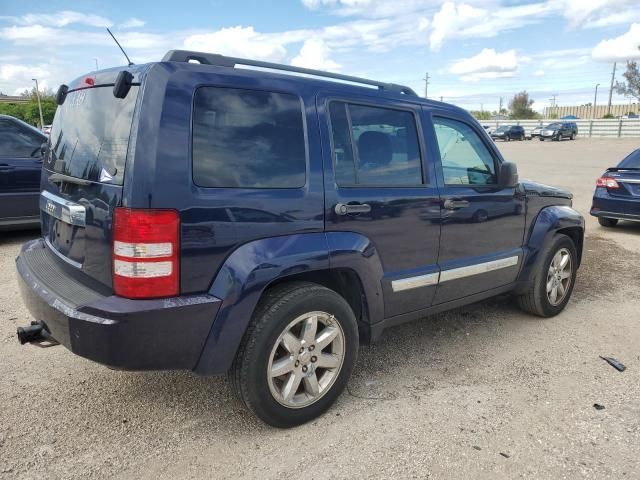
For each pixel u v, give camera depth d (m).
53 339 2.81
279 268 2.81
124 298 2.51
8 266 6.13
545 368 3.89
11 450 2.77
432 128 3.80
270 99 2.93
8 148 6.89
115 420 3.09
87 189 2.75
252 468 2.68
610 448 2.90
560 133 45.66
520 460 2.78
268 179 2.85
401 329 4.64
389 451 2.84
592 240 8.67
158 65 2.60
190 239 2.57
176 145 2.55
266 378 2.86
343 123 3.25
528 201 4.56
